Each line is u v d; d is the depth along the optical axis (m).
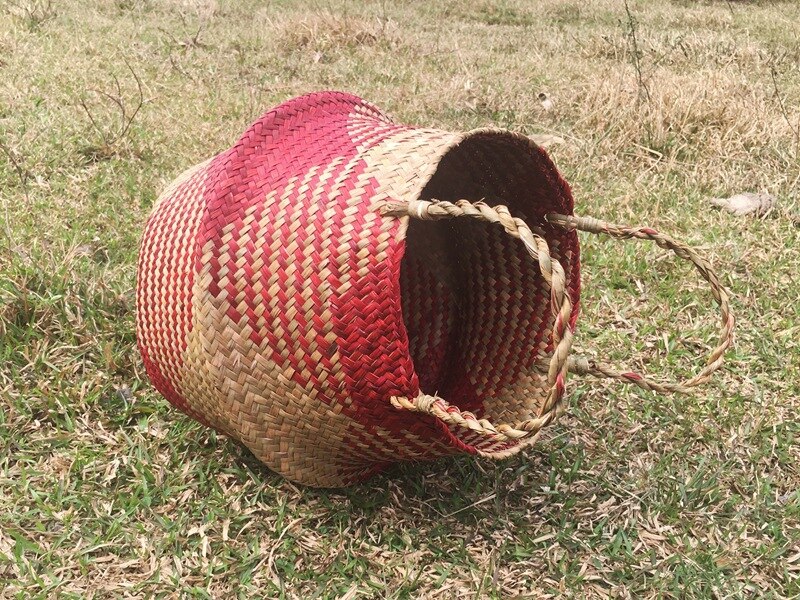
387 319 2.12
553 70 7.80
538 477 2.91
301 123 2.53
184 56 7.77
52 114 5.67
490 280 3.01
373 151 2.34
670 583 2.50
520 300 2.92
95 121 5.57
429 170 2.19
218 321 2.30
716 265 4.38
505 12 11.80
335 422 2.32
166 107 6.12
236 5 10.67
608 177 5.39
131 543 2.51
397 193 2.19
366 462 2.58
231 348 2.32
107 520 2.59
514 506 2.78
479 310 3.08
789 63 8.43
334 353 2.19
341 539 2.56
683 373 3.54
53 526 2.56
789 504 2.83
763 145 5.77
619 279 4.17
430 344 3.22
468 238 3.03
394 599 2.37
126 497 2.70
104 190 4.69
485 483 2.86
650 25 10.84
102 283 3.58
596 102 6.36
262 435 2.46
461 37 9.57
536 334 2.87
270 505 2.71
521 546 2.61
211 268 2.28
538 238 1.98
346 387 2.22
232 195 2.31
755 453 3.08
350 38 8.66
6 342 3.28
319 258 2.18
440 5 12.06
